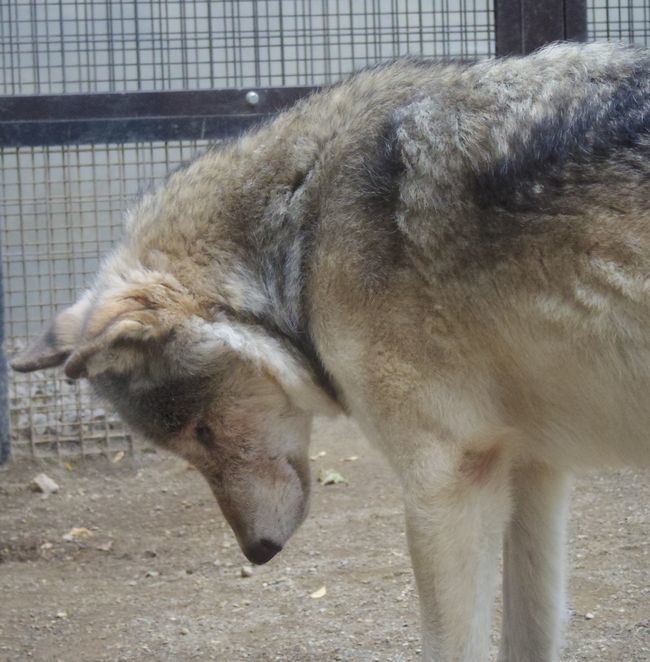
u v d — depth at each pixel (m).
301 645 5.68
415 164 4.21
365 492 7.75
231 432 5.03
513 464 4.52
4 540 7.31
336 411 4.90
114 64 8.69
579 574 6.23
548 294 4.04
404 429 4.34
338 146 4.52
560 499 4.80
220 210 4.82
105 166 8.94
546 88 4.14
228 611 6.13
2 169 8.67
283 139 4.77
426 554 4.37
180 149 8.60
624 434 4.27
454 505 4.35
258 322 4.77
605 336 4.02
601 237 3.92
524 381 4.25
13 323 8.98
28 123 7.89
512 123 4.11
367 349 4.34
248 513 5.14
